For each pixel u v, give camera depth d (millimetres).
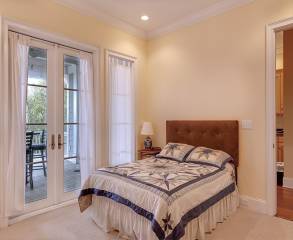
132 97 4242
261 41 2994
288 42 3994
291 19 2715
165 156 3461
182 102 3957
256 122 3041
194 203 2137
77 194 3451
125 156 4102
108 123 3795
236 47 3250
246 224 2625
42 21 2932
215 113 3496
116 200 2342
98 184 2598
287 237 2342
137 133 4312
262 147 2982
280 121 5383
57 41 3170
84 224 2643
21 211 2771
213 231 2461
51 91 3145
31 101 2963
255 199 3027
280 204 3246
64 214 2912
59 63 3230
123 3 3348
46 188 3092
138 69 4340
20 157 2721
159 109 4324
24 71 2783
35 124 3000
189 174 2547
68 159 3375
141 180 2332
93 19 3561
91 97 3568
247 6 3127
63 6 3164
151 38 4441
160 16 3766
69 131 3391
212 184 2471
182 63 3949
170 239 1850
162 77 4266
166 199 1956
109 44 3809
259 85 3014
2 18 2561
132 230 2195
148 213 2016
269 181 2898
